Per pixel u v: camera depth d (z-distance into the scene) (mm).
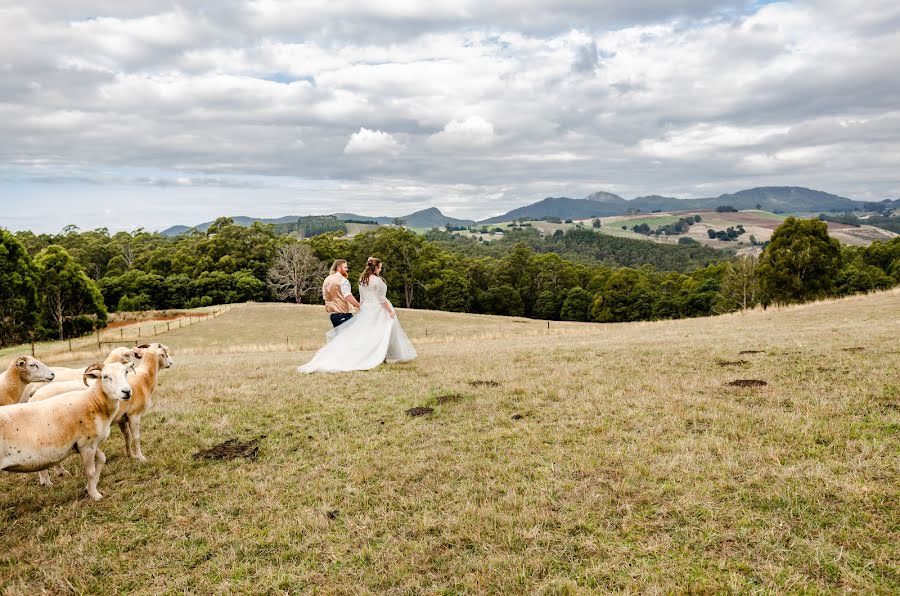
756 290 53438
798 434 6230
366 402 9031
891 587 3650
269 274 76625
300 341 37781
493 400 8703
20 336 47344
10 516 5664
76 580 4430
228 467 6613
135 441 6996
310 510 5359
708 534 4402
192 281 75188
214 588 4238
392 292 84000
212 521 5285
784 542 4242
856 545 4125
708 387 8617
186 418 8633
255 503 5602
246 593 4156
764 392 8062
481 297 85250
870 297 25922
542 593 3879
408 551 4547
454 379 10477
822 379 8469
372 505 5461
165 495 5895
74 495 6000
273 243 87688
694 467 5605
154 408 9297
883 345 10641
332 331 13008
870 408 6926
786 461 5598
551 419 7609
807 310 24312
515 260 90250
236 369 14297
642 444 6383
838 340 11961
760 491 5004
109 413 6027
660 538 4430
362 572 4316
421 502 5375
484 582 4043
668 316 71438
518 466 6035
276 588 4184
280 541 4848
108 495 5980
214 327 45469
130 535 5121
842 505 4656
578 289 81812
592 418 7508
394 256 85938
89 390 5910
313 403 9164
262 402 9391
